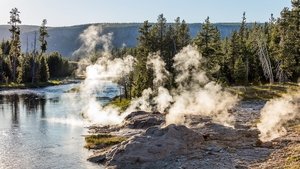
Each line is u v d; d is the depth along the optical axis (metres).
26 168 37.59
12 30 149.12
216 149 39.12
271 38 119.31
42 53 161.12
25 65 144.25
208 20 86.81
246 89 89.81
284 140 42.19
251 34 128.88
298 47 97.06
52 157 41.47
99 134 52.75
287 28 102.00
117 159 38.25
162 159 37.38
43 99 101.50
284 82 100.88
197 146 40.03
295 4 99.75
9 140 49.78
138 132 52.50
